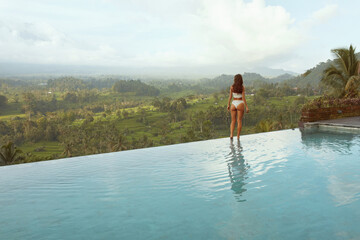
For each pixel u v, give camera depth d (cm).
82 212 228
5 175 418
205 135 9556
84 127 14450
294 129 833
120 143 8356
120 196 269
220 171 347
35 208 245
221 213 206
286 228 172
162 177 338
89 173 395
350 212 191
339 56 1628
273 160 393
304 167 338
